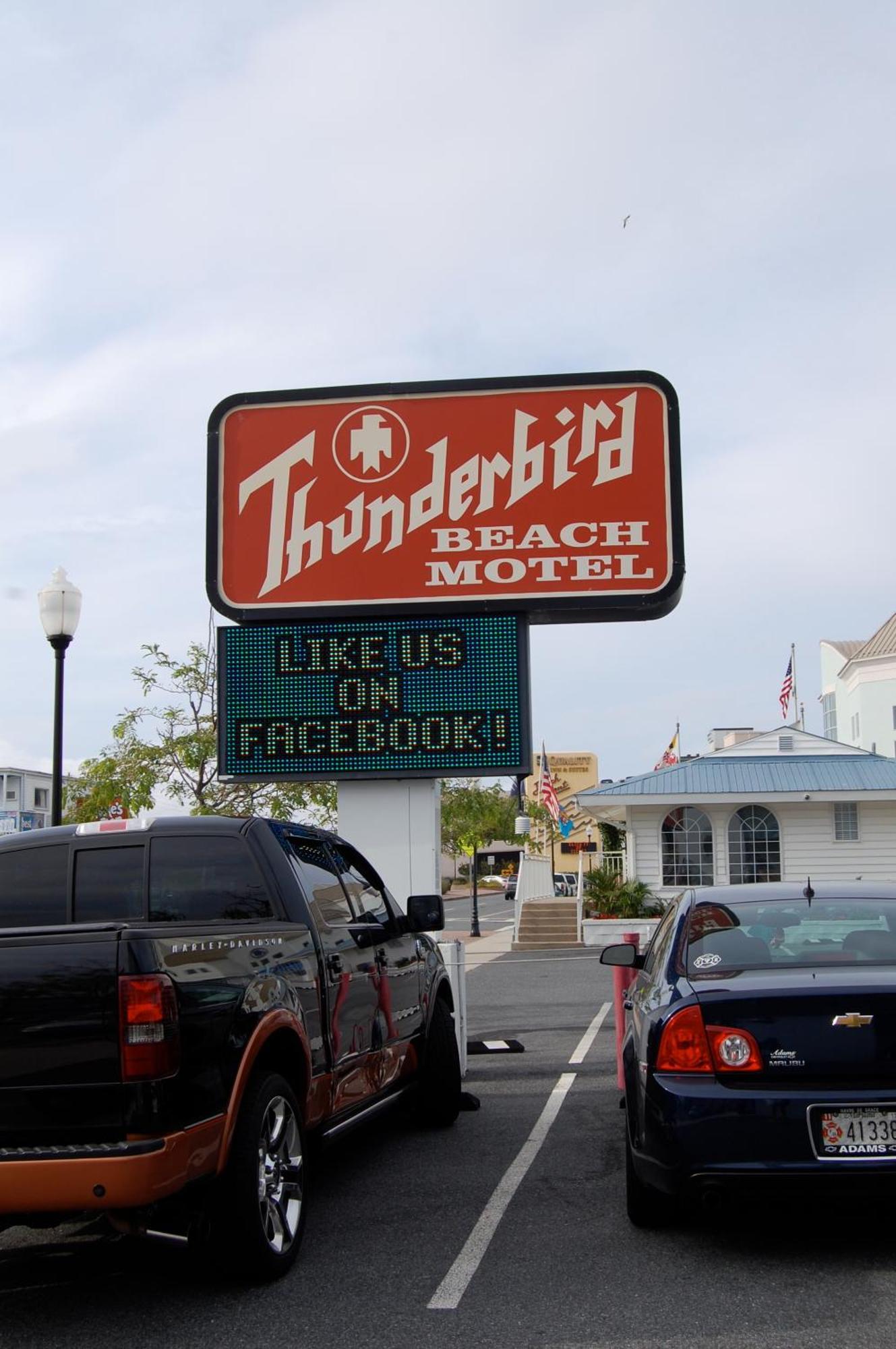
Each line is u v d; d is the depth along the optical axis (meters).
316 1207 6.96
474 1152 8.27
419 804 11.93
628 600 11.80
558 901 31.34
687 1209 6.36
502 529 12.01
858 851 28.84
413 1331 5.02
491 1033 14.34
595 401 12.09
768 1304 5.22
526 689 11.80
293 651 12.06
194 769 19.36
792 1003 5.54
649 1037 5.81
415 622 12.00
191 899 6.80
